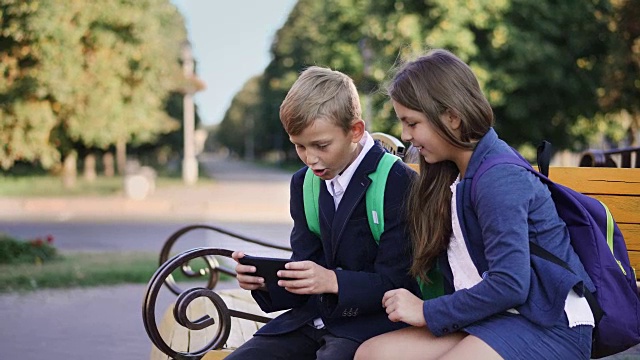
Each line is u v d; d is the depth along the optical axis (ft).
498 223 7.57
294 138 8.75
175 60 107.04
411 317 7.84
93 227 49.21
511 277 7.41
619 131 67.05
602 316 7.73
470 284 8.05
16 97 45.37
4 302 23.12
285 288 8.55
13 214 59.93
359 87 63.41
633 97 51.60
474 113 8.03
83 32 53.31
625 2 48.49
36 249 31.12
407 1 62.34
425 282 8.59
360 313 8.74
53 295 24.26
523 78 60.39
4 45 45.03
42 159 46.68
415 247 8.46
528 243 7.59
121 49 61.05
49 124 46.93
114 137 64.44
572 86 61.46
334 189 9.07
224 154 565.53
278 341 9.07
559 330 7.55
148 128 71.61
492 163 7.85
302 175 9.48
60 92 48.78
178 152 172.65
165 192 89.20
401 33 61.11
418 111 8.09
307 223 9.39
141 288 25.54
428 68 8.10
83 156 110.42
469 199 7.93
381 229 8.74
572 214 7.98
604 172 11.17
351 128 8.71
